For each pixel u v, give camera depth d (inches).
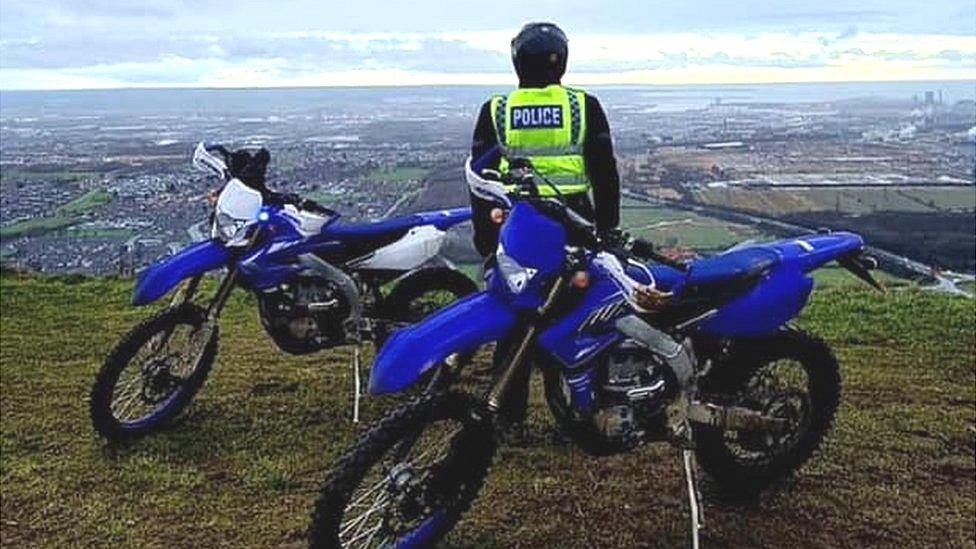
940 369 241.3
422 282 220.4
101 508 167.5
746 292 151.6
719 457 161.8
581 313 139.3
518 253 134.8
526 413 195.0
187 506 167.9
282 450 191.5
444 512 145.6
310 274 200.7
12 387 233.3
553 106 166.1
